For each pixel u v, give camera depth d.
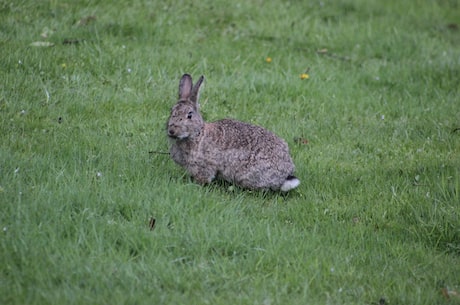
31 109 14.30
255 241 10.79
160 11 19.28
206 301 9.34
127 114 14.63
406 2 23.75
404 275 10.52
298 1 21.72
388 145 14.62
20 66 15.55
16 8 17.95
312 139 14.63
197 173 12.55
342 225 11.70
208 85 15.93
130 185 11.77
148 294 9.38
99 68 16.05
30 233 10.05
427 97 17.09
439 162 13.70
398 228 11.81
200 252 10.38
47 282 9.28
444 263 11.00
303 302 9.56
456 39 21.27
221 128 12.66
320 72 17.45
